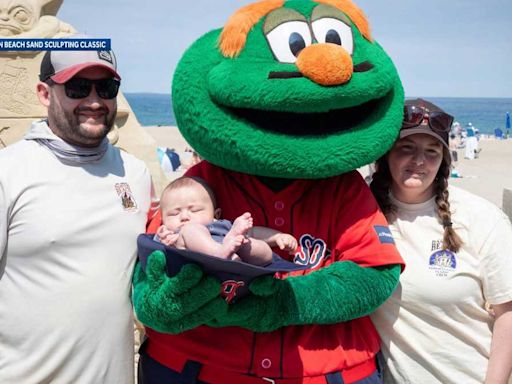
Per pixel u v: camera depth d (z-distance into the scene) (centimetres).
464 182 1731
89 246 299
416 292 302
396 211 319
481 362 305
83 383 296
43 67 310
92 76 302
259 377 294
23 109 614
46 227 291
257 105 276
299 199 308
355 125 293
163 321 263
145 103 17312
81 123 302
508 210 633
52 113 306
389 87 293
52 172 301
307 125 291
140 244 283
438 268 302
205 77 292
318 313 277
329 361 295
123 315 307
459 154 2759
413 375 306
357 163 285
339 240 301
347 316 280
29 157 301
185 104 293
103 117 312
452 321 303
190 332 303
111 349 303
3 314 296
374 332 314
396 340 311
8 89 609
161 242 274
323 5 307
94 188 308
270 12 301
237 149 280
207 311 256
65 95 300
